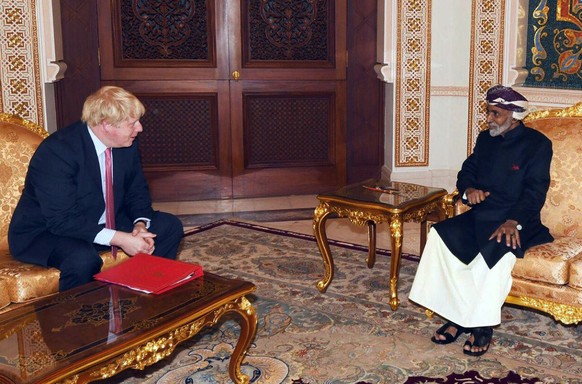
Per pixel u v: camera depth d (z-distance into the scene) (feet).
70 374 7.28
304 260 15.89
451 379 10.18
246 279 14.65
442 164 22.18
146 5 20.67
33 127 12.64
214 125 21.79
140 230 11.32
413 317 12.53
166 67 21.07
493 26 20.33
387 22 21.04
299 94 22.06
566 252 11.04
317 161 22.68
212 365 10.77
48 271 10.77
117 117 10.70
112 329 8.09
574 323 11.01
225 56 21.39
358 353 11.10
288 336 11.78
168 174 21.84
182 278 9.49
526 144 11.57
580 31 18.69
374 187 13.70
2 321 8.37
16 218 11.29
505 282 10.98
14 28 18.60
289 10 21.53
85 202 11.25
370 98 22.53
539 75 19.93
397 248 12.39
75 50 20.43
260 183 22.39
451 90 21.61
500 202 11.62
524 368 10.48
